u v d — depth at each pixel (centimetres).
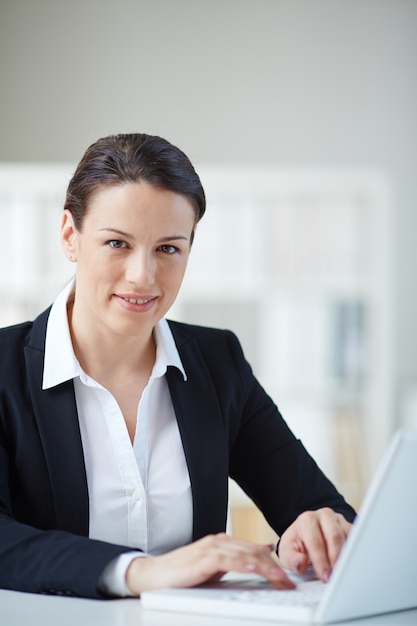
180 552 140
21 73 589
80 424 179
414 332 594
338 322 540
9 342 182
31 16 590
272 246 536
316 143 597
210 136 594
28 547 147
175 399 186
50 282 517
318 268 538
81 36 591
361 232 541
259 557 138
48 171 514
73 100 590
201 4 594
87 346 181
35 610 132
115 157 163
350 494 532
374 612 130
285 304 538
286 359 538
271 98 596
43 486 172
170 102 594
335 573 122
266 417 201
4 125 589
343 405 543
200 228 532
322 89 597
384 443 537
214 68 594
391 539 125
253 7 595
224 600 129
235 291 534
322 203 539
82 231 167
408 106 597
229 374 197
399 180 597
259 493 197
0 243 516
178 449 186
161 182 161
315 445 534
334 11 597
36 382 176
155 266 164
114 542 178
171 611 132
